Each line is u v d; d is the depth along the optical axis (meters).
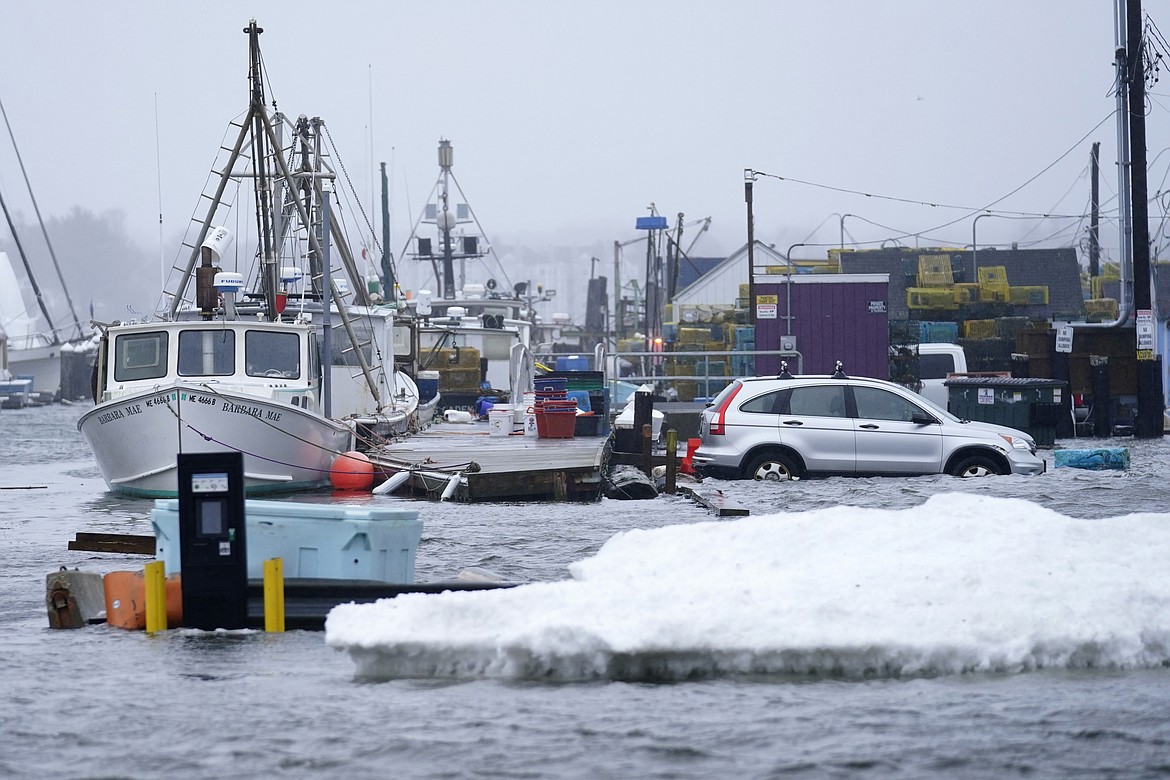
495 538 57.00
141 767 24.06
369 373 100.50
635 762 24.08
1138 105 125.50
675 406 112.31
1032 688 29.14
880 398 79.69
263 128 96.31
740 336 153.38
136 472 80.56
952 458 79.00
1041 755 24.20
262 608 37.91
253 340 85.25
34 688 30.06
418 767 23.92
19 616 40.44
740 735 25.64
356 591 37.91
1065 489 72.06
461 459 82.00
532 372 142.62
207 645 35.38
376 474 82.81
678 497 75.88
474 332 165.75
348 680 30.80
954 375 131.25
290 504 38.84
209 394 78.44
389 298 173.75
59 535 62.78
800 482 76.94
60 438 170.25
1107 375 125.50
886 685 29.66
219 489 37.31
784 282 132.62
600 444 91.62
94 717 27.44
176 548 39.56
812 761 24.02
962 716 26.81
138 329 84.94
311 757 24.53
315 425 81.62
